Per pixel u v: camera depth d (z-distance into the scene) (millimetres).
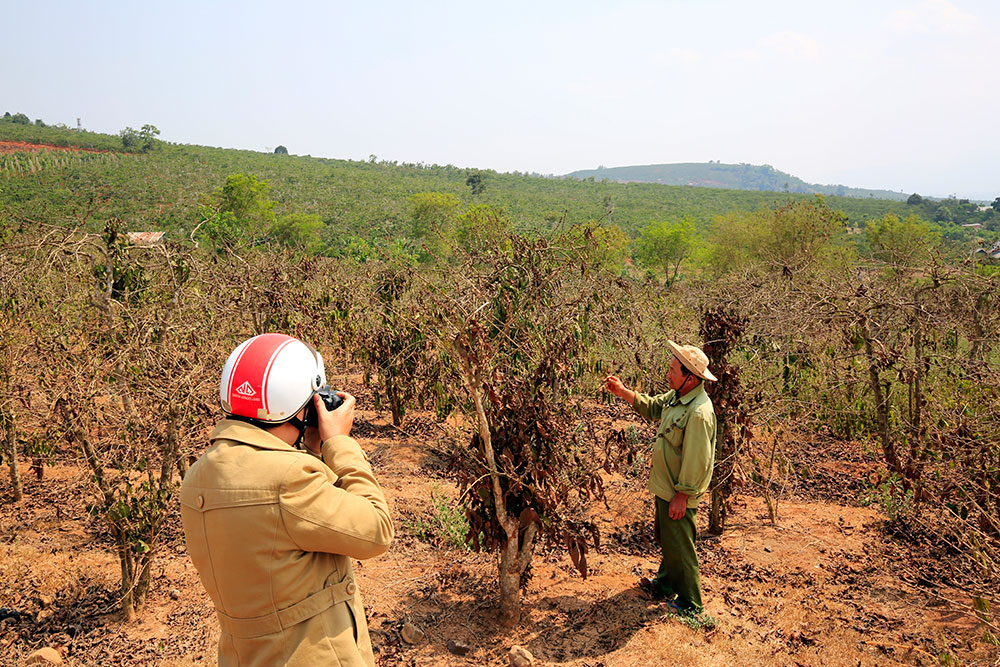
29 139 140250
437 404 6992
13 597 4727
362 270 10734
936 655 4047
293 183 131875
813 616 4535
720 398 5609
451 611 4508
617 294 6340
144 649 4117
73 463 7277
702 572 5246
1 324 5754
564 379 4488
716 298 9227
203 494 1645
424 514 6074
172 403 4488
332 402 1867
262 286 8781
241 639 1649
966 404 5863
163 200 84500
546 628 4324
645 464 6844
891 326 7027
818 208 33344
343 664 1685
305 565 1658
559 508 4266
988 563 4602
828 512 6445
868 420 8047
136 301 5523
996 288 6707
